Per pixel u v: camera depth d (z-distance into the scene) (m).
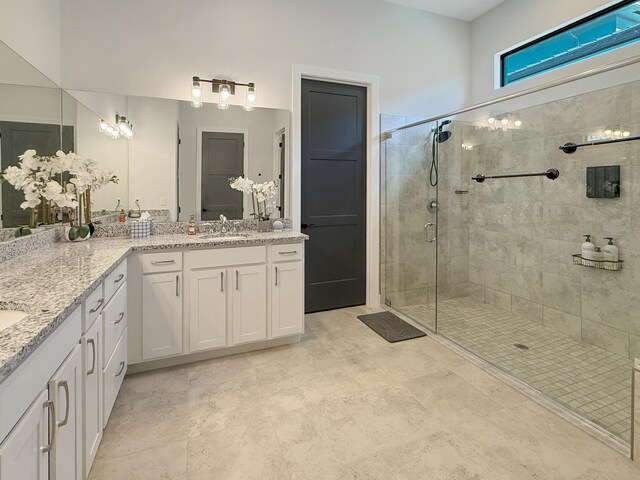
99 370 1.51
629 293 2.46
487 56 3.77
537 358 2.51
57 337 1.05
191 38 2.85
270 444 1.65
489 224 3.60
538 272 3.14
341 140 3.52
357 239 3.68
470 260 3.84
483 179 3.63
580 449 1.60
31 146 2.06
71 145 2.45
